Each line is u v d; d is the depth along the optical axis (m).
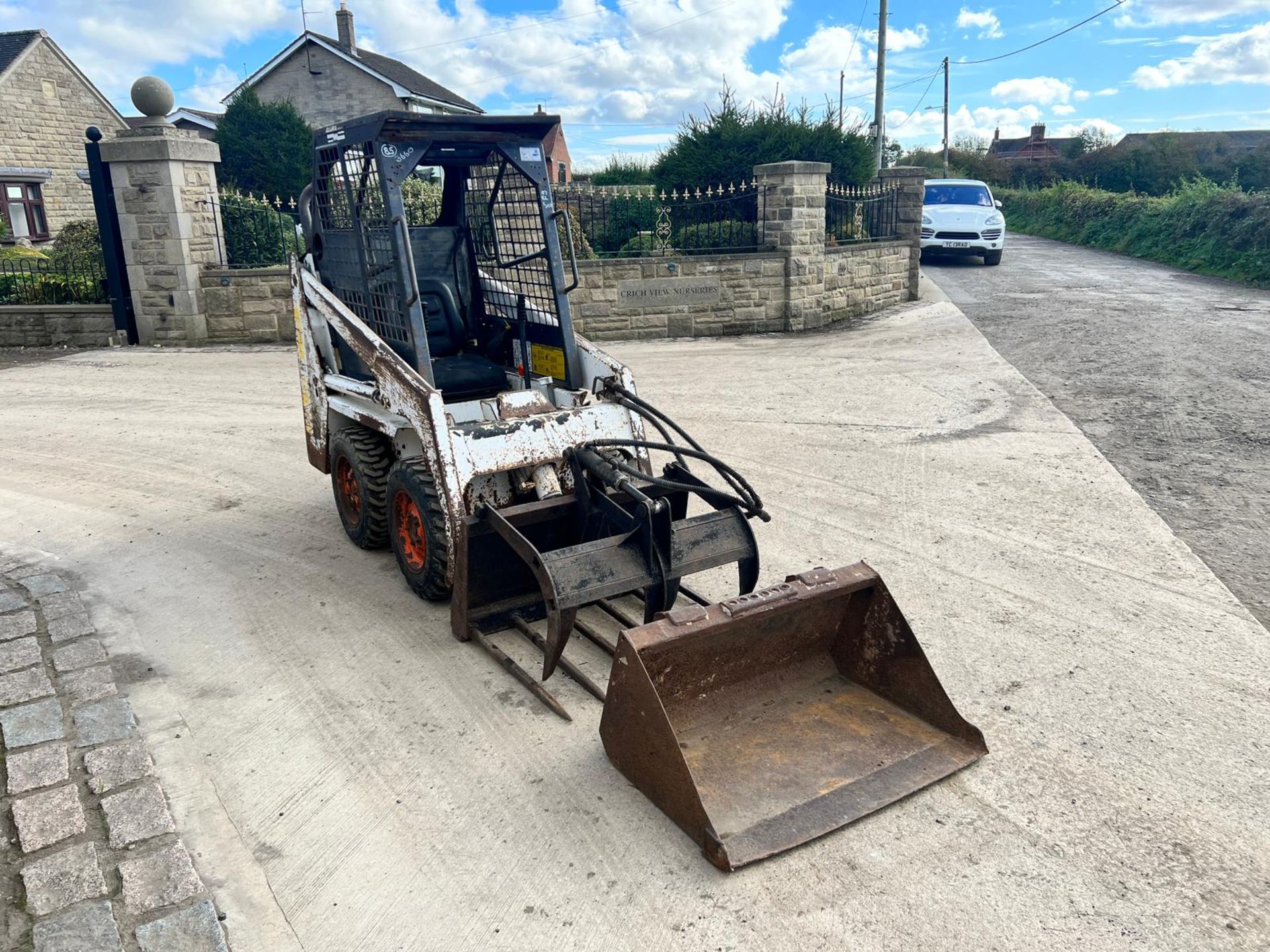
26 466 7.58
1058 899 2.85
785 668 3.85
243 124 20.00
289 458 7.74
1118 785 3.37
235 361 11.92
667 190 15.23
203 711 3.94
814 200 13.30
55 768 3.46
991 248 20.95
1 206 23.39
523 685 4.11
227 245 13.42
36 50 24.12
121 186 12.38
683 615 3.39
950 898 2.86
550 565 3.77
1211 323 13.02
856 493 6.52
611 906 2.85
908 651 3.65
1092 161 42.03
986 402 9.00
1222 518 5.96
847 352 11.87
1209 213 20.25
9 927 2.71
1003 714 3.83
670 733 3.11
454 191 5.84
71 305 13.03
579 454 4.37
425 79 36.06
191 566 5.49
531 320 5.48
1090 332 12.47
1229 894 2.86
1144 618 4.64
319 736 3.76
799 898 2.87
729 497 4.19
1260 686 4.01
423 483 4.56
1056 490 6.52
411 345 4.70
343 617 4.81
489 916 2.82
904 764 3.42
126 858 3.01
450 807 3.33
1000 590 4.99
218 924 2.74
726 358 11.72
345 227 5.31
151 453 7.93
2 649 4.40
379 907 2.86
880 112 24.28
